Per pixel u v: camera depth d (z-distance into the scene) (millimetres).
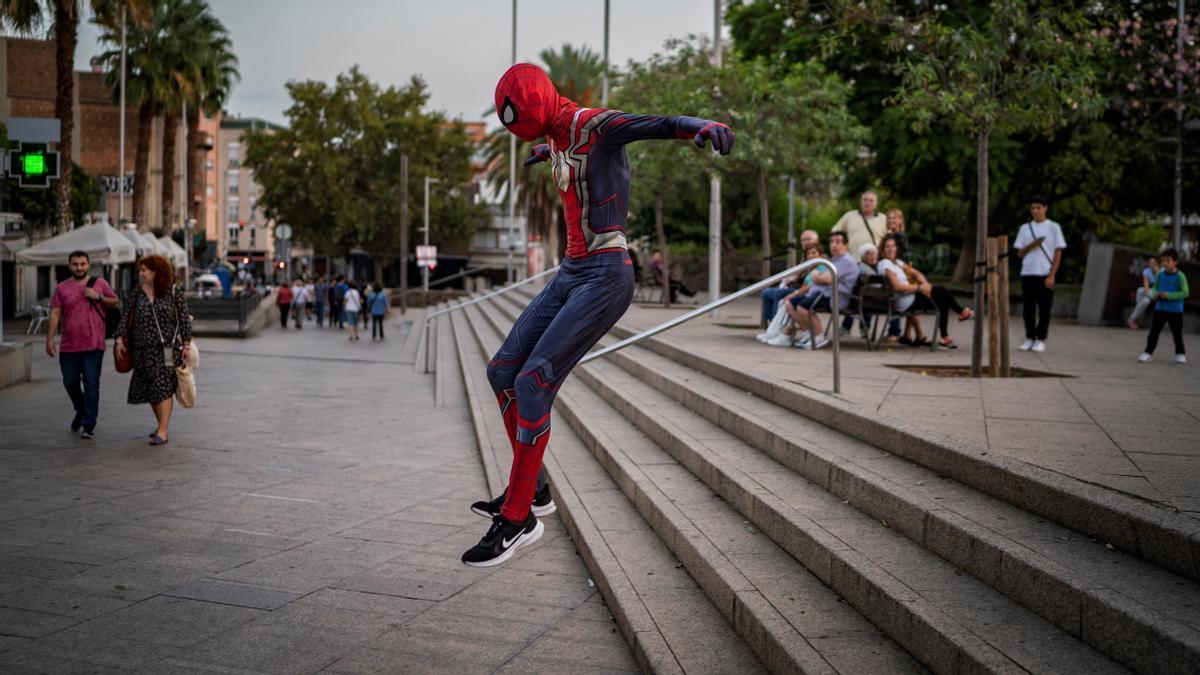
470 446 8891
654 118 3695
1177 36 16031
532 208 46531
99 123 50312
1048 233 10945
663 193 20922
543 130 3945
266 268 98750
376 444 8875
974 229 27000
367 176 56719
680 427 6605
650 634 3705
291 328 32500
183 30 36594
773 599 3635
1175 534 2975
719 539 4426
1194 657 2359
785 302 10836
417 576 4805
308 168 54688
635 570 4465
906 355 10055
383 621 4148
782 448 5387
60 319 8836
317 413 10961
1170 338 13852
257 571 4809
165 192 38656
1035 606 3061
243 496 6504
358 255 63656
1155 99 16969
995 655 2717
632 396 8195
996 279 7969
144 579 4625
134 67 36000
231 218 99312
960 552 3523
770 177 16281
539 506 4453
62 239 23766
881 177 24203
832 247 10633
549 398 3957
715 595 3982
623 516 5418
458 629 4074
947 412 5676
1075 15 8344
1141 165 21625
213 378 14734
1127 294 16984
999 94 8492
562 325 3877
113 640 3830
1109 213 26906
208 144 70688
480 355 16703
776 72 16609
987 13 16172
